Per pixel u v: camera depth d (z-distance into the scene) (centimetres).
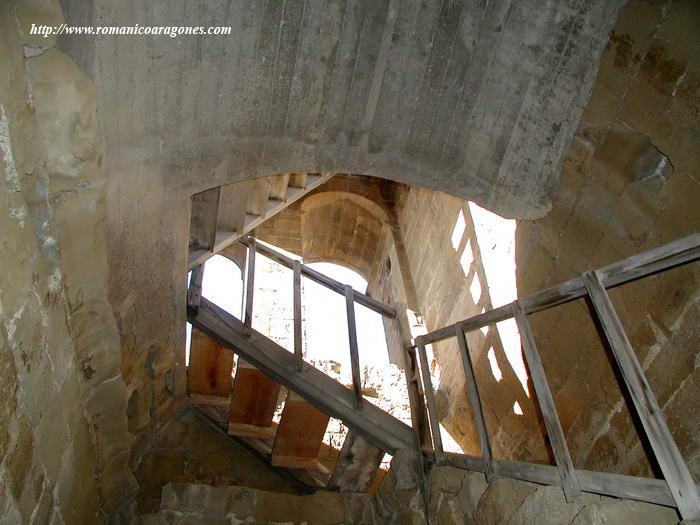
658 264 269
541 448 485
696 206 322
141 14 311
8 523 265
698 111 321
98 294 356
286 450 618
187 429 663
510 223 605
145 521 502
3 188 243
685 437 312
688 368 316
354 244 1191
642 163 363
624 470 366
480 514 387
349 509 540
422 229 952
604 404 390
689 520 224
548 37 388
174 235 462
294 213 1143
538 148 424
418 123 452
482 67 417
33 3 241
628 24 359
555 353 452
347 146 462
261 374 588
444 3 400
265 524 515
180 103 386
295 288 634
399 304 963
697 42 321
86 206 314
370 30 412
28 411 282
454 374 732
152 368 548
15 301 257
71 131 283
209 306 603
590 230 405
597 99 387
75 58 273
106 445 443
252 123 435
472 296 684
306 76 425
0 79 229
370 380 852
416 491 497
